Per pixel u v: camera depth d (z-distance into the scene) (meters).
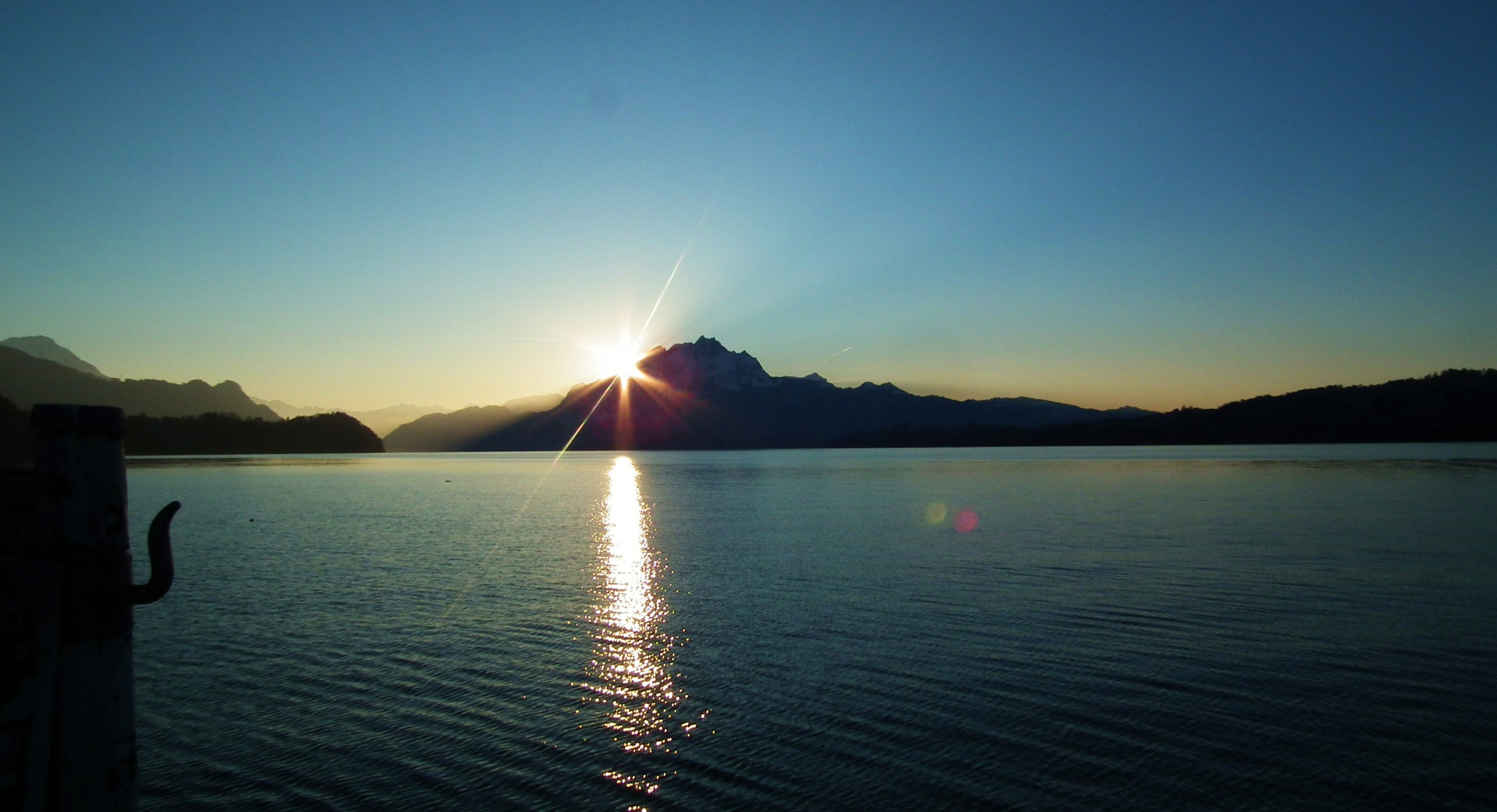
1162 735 15.07
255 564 34.84
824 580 29.61
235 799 13.11
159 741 15.24
